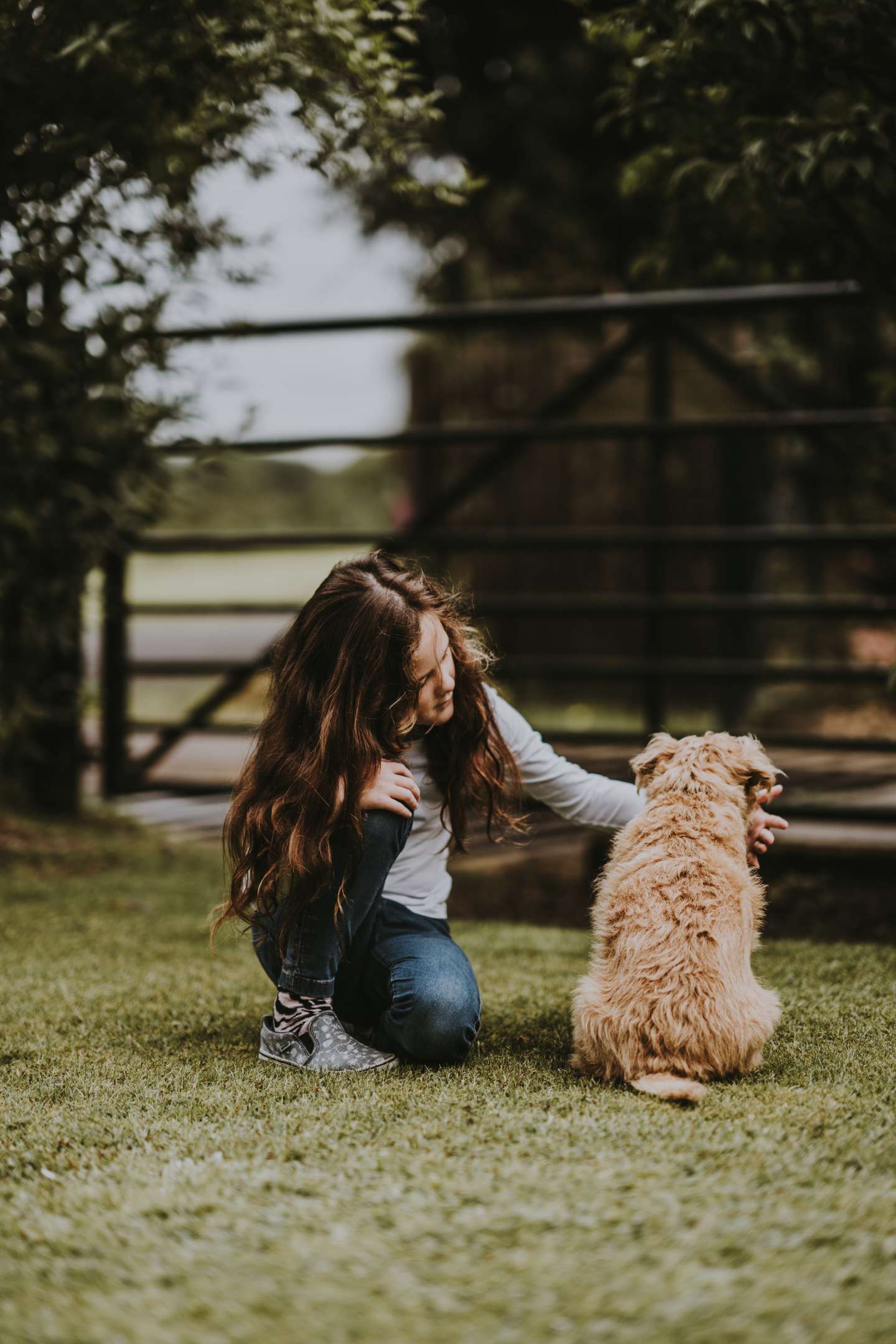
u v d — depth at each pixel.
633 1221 1.32
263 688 7.96
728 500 7.33
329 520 25.55
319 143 2.81
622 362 4.85
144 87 2.72
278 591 18.03
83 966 2.70
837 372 7.50
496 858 4.84
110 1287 1.21
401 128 3.31
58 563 4.29
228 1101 1.75
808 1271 1.21
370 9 2.63
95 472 4.23
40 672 4.79
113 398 3.92
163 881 3.91
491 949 2.93
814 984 2.38
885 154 2.47
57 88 2.75
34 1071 1.91
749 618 7.01
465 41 7.94
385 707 1.99
